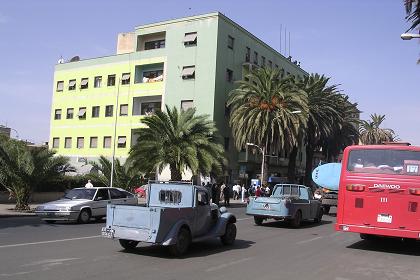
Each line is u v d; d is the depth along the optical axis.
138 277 8.77
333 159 59.41
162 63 53.22
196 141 34.75
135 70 54.88
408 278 9.65
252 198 20.67
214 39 49.22
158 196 12.97
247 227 19.69
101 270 9.27
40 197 30.09
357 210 13.57
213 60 49.00
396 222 13.08
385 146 13.62
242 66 53.34
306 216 21.38
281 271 9.85
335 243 15.14
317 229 19.81
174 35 52.03
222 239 13.70
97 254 11.22
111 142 55.78
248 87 45.16
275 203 20.08
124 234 11.46
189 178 40.44
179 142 34.78
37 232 15.41
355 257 12.28
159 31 53.53
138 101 54.94
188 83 50.38
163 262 10.54
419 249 14.44
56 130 61.06
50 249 11.66
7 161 23.16
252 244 14.20
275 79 44.50
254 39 56.50
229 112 50.75
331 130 50.59
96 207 20.08
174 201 12.67
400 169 13.27
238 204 39.94
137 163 34.34
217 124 48.94
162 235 11.17
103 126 56.69
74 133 59.25
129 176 34.09
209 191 13.16
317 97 48.56
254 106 44.16
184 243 11.70
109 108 56.66
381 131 76.75
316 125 48.47
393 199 13.16
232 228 13.95
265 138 44.38
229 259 11.25
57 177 24.66
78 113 59.03
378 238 15.95
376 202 13.36
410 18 20.41
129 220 11.51
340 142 55.19
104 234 11.70
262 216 20.50
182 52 51.19
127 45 60.91
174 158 34.34
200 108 49.19
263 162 44.59
